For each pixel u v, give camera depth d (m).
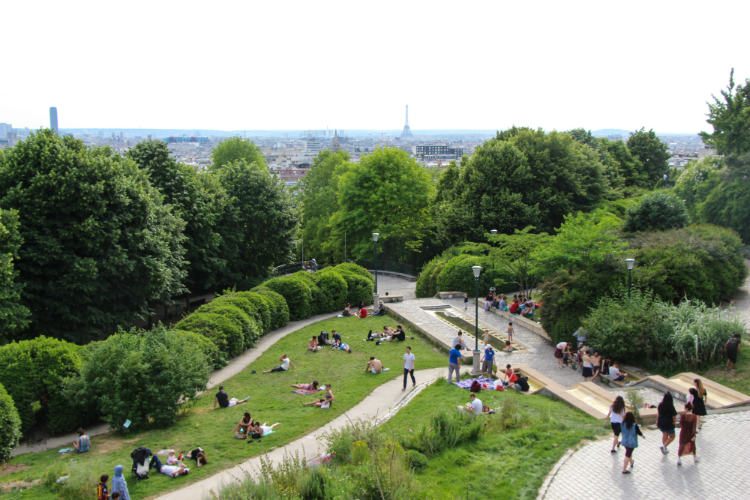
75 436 18.17
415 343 27.31
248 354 26.64
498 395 18.42
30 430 18.84
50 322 26.75
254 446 15.55
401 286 51.31
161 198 33.38
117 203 28.23
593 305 24.47
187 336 22.84
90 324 27.53
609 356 21.84
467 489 10.74
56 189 26.25
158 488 13.06
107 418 17.61
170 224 33.16
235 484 11.82
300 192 76.88
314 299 34.59
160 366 18.38
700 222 44.28
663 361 20.75
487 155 49.06
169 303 34.59
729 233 31.84
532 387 19.86
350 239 58.47
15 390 17.77
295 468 12.12
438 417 14.05
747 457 12.38
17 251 25.03
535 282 36.62
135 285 29.33
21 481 13.55
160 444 16.08
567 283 25.56
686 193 50.56
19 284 23.80
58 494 12.77
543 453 12.74
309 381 22.09
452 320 30.97
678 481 11.38
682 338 20.06
